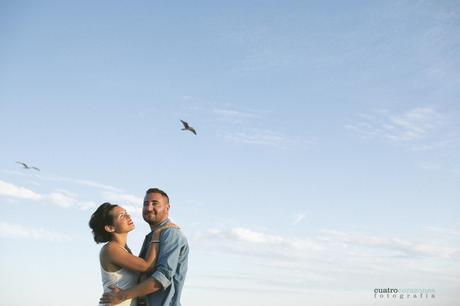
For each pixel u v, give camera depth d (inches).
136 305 281.7
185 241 285.9
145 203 286.2
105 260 277.1
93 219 284.0
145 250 284.8
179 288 279.4
